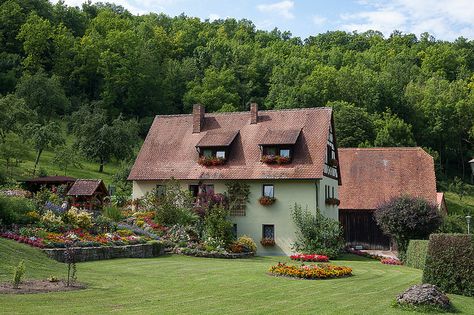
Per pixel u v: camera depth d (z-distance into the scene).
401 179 43.31
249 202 34.78
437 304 13.39
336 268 20.95
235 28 140.88
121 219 30.98
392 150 45.72
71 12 117.00
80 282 15.58
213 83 92.88
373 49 118.69
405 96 88.25
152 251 25.83
